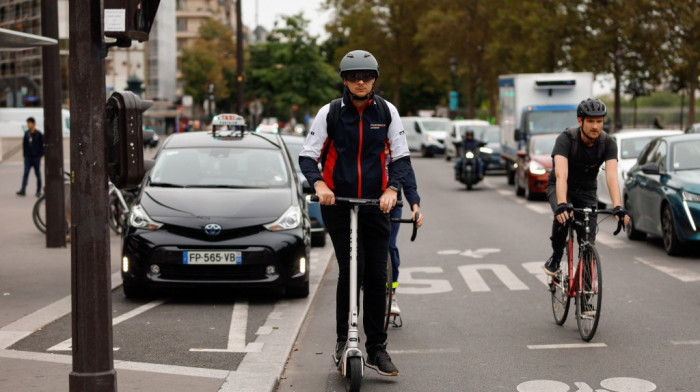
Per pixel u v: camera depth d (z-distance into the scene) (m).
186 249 9.45
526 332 8.01
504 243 14.84
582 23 45.78
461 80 101.38
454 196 25.20
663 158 13.72
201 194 10.10
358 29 78.44
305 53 53.09
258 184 10.50
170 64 118.38
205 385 6.06
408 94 102.19
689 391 5.97
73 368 4.95
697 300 9.43
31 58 80.25
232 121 11.55
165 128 105.12
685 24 40.31
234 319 8.74
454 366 6.79
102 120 4.90
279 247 9.55
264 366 6.70
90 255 4.90
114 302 9.72
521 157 24.80
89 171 4.88
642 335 7.76
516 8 52.97
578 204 7.96
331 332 8.19
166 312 9.12
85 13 4.83
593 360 6.89
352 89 5.87
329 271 12.09
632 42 42.66
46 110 13.77
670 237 12.93
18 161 43.00
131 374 6.37
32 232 16.03
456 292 10.29
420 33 71.25
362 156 5.98
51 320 8.48
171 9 119.19
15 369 6.44
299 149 16.44
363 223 6.08
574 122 27.95
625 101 77.81
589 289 7.53
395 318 8.62
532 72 48.47
